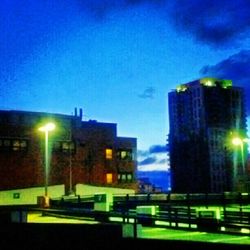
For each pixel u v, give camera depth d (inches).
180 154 6747.1
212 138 6427.2
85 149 2544.3
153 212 1114.7
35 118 2396.7
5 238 755.4
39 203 1739.7
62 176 2431.1
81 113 2583.7
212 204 1723.7
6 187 2272.4
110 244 625.3
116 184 2625.5
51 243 690.8
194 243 546.3
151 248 584.4
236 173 6392.7
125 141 2709.2
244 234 869.2
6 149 2295.8
